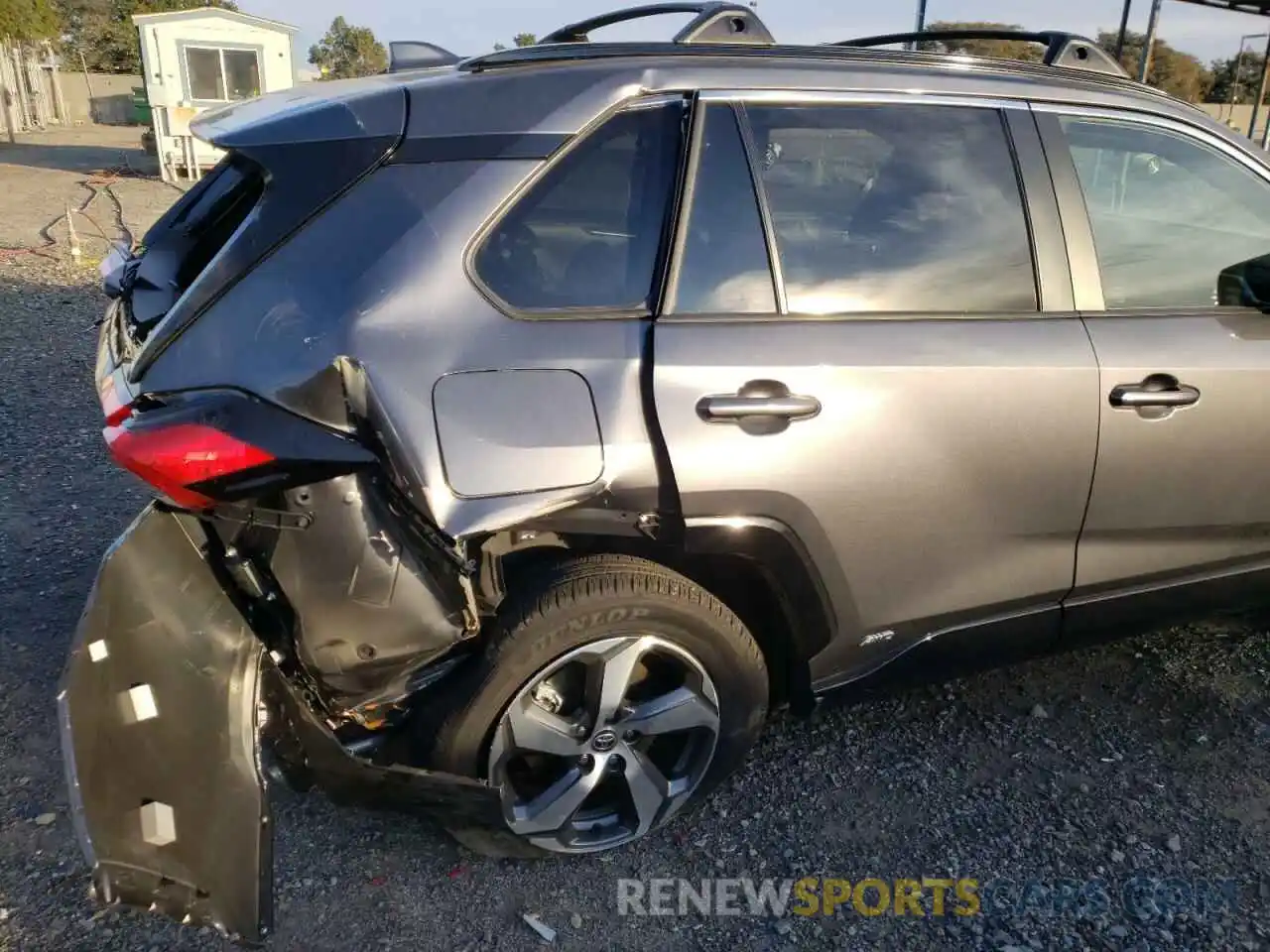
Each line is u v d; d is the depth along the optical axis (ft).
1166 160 9.51
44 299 28.04
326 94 7.82
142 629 6.59
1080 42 9.75
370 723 7.66
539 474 7.04
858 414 7.84
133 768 6.26
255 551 6.84
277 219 7.00
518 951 7.63
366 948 7.59
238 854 6.41
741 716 8.42
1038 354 8.46
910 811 9.12
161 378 6.75
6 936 7.50
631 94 7.77
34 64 112.68
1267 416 9.31
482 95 7.54
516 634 7.34
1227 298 9.48
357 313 6.84
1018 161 8.82
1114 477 8.89
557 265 7.50
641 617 7.63
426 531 6.86
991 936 7.82
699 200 7.86
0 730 9.75
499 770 7.66
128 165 67.00
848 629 8.46
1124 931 7.86
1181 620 10.16
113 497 15.12
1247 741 10.11
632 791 8.23
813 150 8.23
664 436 7.35
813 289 8.06
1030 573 8.97
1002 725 10.33
